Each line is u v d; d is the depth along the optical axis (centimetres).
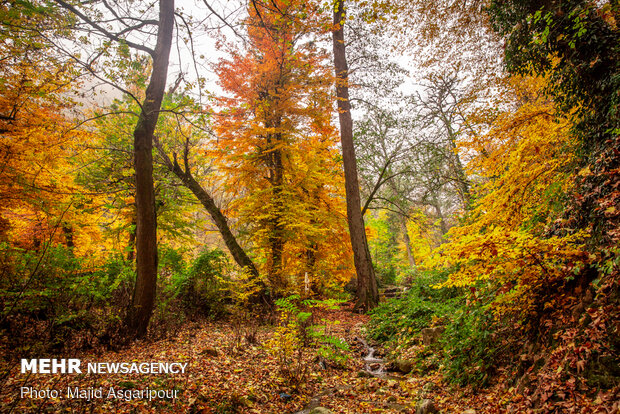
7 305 459
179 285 873
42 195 754
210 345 610
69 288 541
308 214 1182
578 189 399
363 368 593
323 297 1086
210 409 351
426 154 1346
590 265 312
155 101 662
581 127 429
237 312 864
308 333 611
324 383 496
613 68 384
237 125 1011
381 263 2364
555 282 348
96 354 485
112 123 1020
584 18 396
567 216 406
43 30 524
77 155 873
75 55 565
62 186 801
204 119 653
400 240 2859
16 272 501
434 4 1064
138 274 620
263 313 958
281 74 1030
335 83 1124
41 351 445
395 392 450
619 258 278
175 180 1138
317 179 1377
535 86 676
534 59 493
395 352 634
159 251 967
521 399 295
